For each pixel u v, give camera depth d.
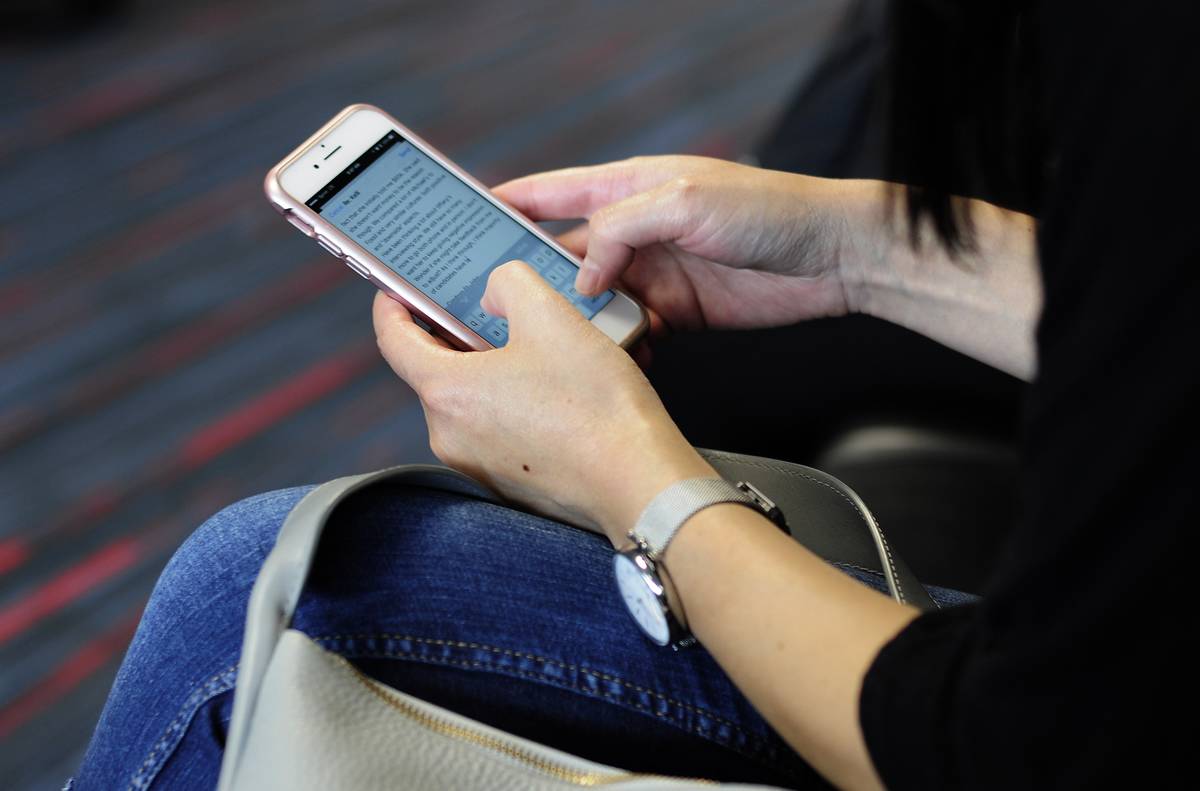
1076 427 0.31
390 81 2.16
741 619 0.44
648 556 0.48
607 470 0.51
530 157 1.97
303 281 1.75
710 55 2.22
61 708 1.22
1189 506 0.29
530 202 0.72
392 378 1.60
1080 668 0.31
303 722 0.40
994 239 0.64
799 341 0.82
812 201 0.64
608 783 0.42
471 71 2.19
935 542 0.71
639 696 0.50
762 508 0.49
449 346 0.64
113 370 1.61
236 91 2.14
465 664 0.48
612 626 0.51
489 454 0.56
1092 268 0.31
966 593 0.61
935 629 0.39
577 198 0.71
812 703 0.41
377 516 0.51
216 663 0.47
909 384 0.82
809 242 0.65
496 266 0.66
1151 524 0.30
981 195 0.65
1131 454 0.30
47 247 1.81
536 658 0.49
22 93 2.14
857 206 0.65
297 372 1.61
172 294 1.73
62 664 1.26
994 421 0.79
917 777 0.36
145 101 2.12
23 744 1.19
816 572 0.45
